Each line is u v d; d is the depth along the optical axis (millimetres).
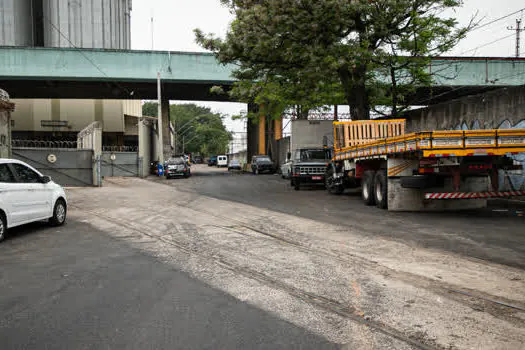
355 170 16156
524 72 33531
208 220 11281
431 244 7906
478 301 4863
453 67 32688
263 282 5605
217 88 24109
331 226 10070
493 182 11016
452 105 18031
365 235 8883
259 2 17797
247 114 36656
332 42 17344
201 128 107125
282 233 9234
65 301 4859
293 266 6430
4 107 16156
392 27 18688
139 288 5352
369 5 16828
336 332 3994
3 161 9008
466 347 3689
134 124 55906
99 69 34500
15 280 5734
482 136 10578
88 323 4195
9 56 33375
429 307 4664
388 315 4434
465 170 10930
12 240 8719
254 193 19859
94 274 6027
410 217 11367
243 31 18078
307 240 8438
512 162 10859
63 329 4047
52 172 22781
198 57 35719
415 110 21094
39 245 8180
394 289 5301
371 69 19781
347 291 5223
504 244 7832
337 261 6723
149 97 45562
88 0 52719
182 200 16703
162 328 4066
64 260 6914
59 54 33938
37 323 4199
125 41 57906
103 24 53500
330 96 26859
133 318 4328
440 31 19656
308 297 5004
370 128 17422
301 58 18328
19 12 50031
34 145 48469
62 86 39156
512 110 14539
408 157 11992
